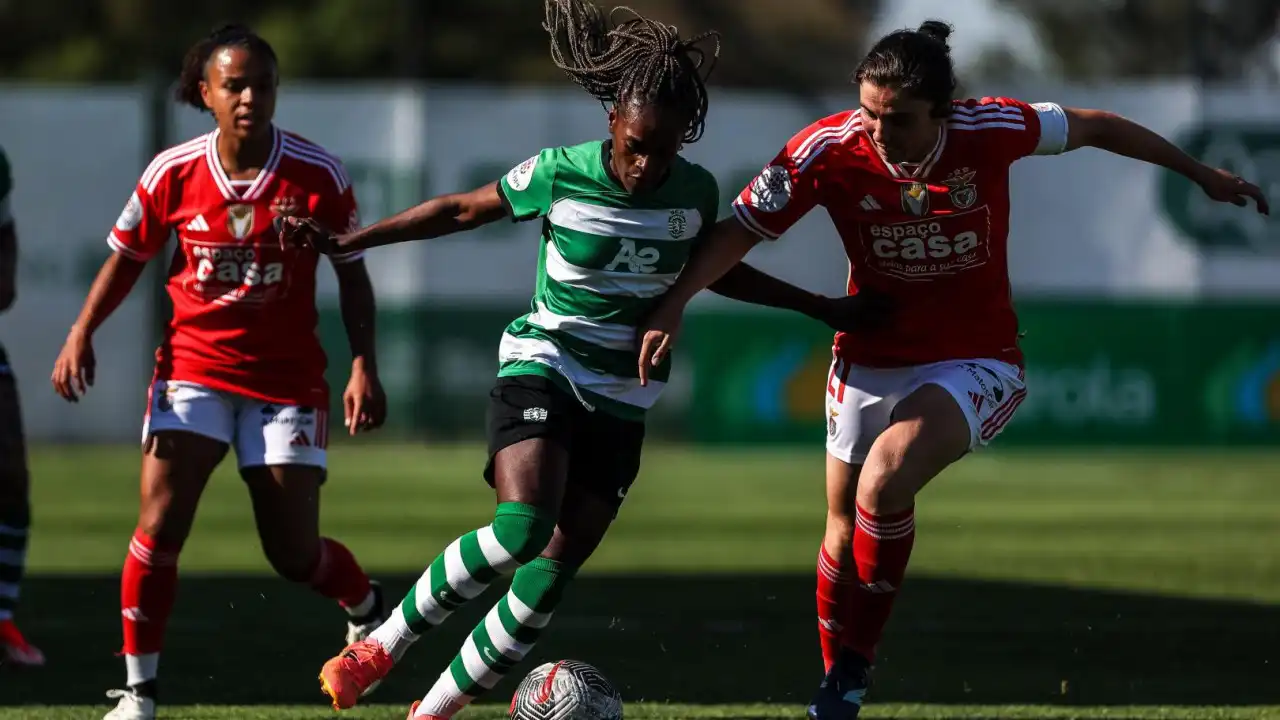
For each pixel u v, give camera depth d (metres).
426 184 59.91
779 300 17.39
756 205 16.31
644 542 37.62
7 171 21.30
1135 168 59.62
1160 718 18.11
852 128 16.53
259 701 18.78
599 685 15.46
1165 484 52.22
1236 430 60.50
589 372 16.05
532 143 60.19
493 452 15.73
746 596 28.52
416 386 60.75
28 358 59.59
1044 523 41.94
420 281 60.31
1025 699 19.34
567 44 15.84
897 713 18.45
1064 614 26.58
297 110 59.69
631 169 15.33
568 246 15.77
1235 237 59.81
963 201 16.50
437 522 40.88
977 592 29.31
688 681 20.33
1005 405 17.17
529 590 15.85
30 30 107.81
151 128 60.06
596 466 16.28
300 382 18.22
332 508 44.06
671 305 15.84
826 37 131.12
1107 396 60.62
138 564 17.27
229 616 25.48
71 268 59.81
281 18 103.88
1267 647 23.33
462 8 104.25
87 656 21.80
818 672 21.02
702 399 61.19
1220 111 59.62
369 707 18.47
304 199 17.97
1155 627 25.22
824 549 18.38
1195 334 60.16
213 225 17.72
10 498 20.78
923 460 16.28
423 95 59.88
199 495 17.70
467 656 15.86
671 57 15.19
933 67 15.66
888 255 16.94
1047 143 16.78
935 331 17.25
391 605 26.45
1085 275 60.03
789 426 61.22
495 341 60.62
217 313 17.80
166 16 104.56
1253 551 36.22
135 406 59.84
